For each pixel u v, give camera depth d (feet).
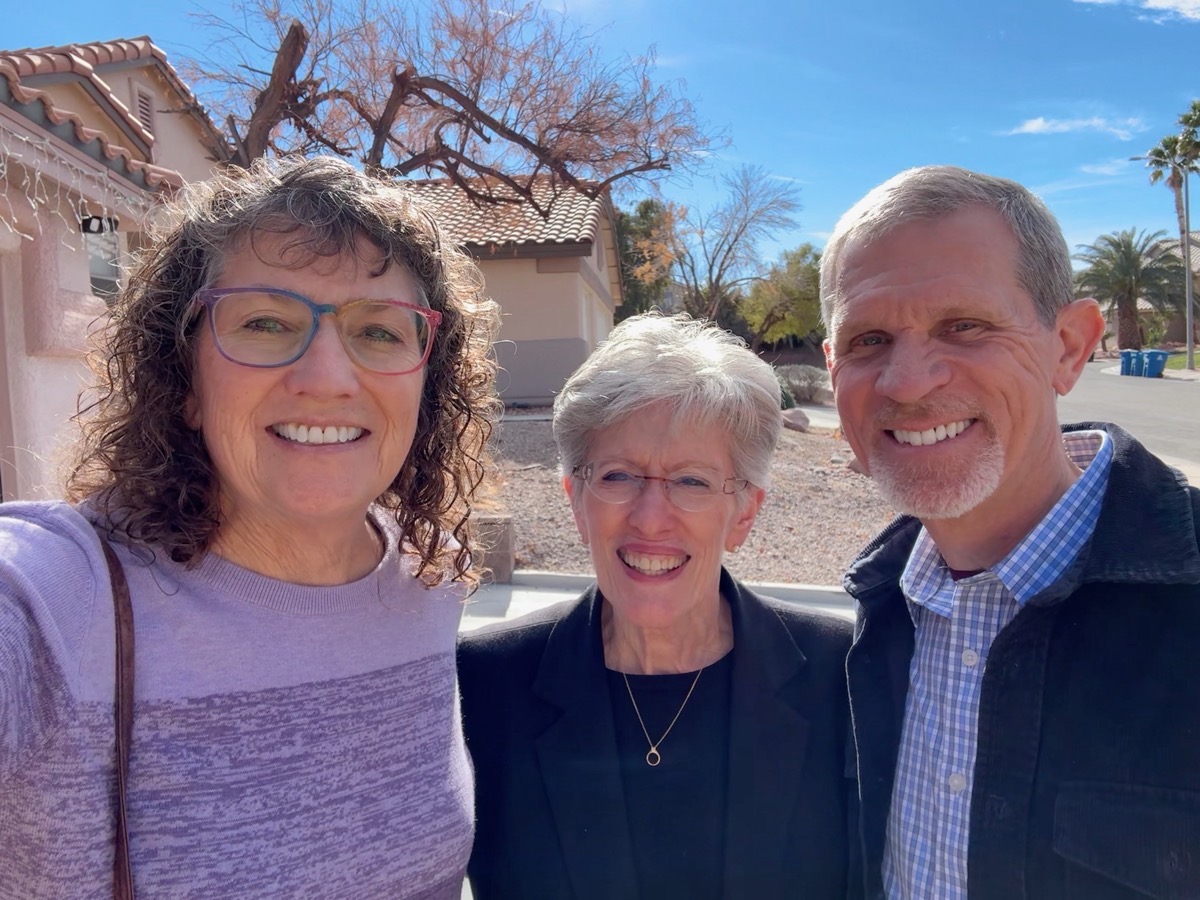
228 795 1.44
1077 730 1.57
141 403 1.56
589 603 2.21
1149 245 51.78
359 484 1.62
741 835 1.92
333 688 1.61
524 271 16.42
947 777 1.73
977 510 1.81
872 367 1.83
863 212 1.86
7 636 1.25
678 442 2.04
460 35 12.53
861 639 1.97
